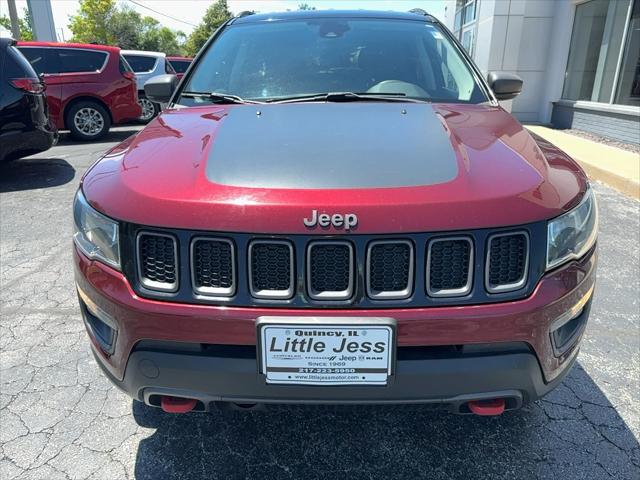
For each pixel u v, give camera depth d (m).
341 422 2.12
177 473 1.86
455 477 1.84
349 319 1.40
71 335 2.79
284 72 2.55
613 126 8.41
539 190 1.52
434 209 1.42
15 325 2.89
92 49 9.02
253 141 1.76
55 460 1.91
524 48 10.48
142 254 1.50
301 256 1.41
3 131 5.56
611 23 8.55
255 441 2.02
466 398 1.49
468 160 1.62
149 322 1.48
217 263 1.46
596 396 2.26
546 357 1.52
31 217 4.80
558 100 10.24
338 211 1.41
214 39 2.88
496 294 1.45
